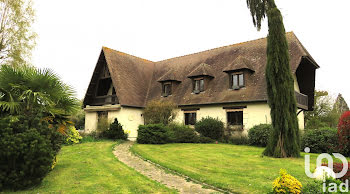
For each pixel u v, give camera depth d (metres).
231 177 7.12
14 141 5.78
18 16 22.23
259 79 17.94
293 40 18.89
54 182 6.48
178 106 21.14
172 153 11.97
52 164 7.20
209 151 12.75
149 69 27.44
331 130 13.29
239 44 22.72
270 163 9.33
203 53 24.92
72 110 8.40
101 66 24.16
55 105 7.94
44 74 7.47
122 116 20.94
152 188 6.12
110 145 14.67
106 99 23.34
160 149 13.51
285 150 10.85
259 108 16.97
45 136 6.61
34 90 7.47
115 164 8.89
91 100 25.14
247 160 10.02
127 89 22.22
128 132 20.02
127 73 23.84
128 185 6.31
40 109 7.27
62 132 8.02
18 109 6.93
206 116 19.59
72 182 6.50
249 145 15.88
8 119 6.11
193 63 24.41
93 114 24.22
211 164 9.16
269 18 11.63
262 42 21.06
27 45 22.52
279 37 11.44
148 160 10.07
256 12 12.08
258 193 5.61
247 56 20.66
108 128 19.50
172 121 19.09
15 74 7.20
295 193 4.63
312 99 21.03
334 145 12.52
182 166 8.77
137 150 12.84
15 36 21.98
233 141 17.19
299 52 17.42
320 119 27.70
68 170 7.79
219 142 17.78
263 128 15.26
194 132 18.66
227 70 18.77
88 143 15.55
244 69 18.28
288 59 11.45
